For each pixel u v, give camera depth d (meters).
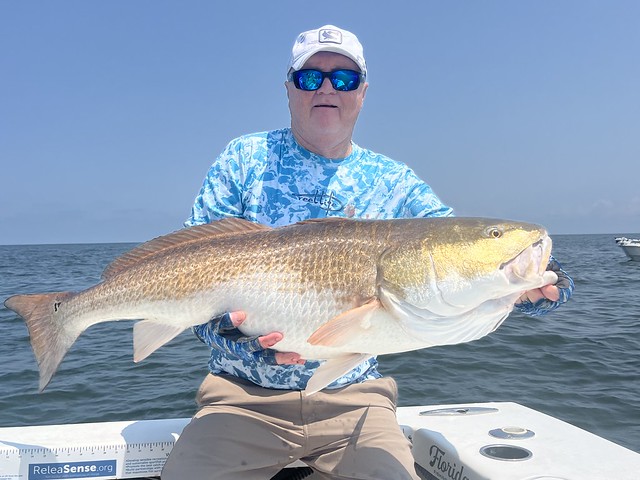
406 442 1.01
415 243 0.89
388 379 1.12
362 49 1.16
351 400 1.04
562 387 2.14
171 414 1.90
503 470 0.96
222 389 1.05
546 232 0.89
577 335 3.04
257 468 0.99
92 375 2.38
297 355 0.92
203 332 0.97
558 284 0.91
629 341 2.91
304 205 1.13
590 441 1.07
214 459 0.97
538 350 2.69
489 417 1.22
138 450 1.08
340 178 1.15
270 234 0.96
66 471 1.05
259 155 1.15
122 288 1.00
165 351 2.80
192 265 0.97
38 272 9.95
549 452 1.03
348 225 0.94
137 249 1.03
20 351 2.95
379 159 1.19
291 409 1.02
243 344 0.90
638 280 6.90
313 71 1.10
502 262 0.86
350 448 1.00
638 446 1.61
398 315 0.88
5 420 1.88
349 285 0.90
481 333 0.91
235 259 0.94
